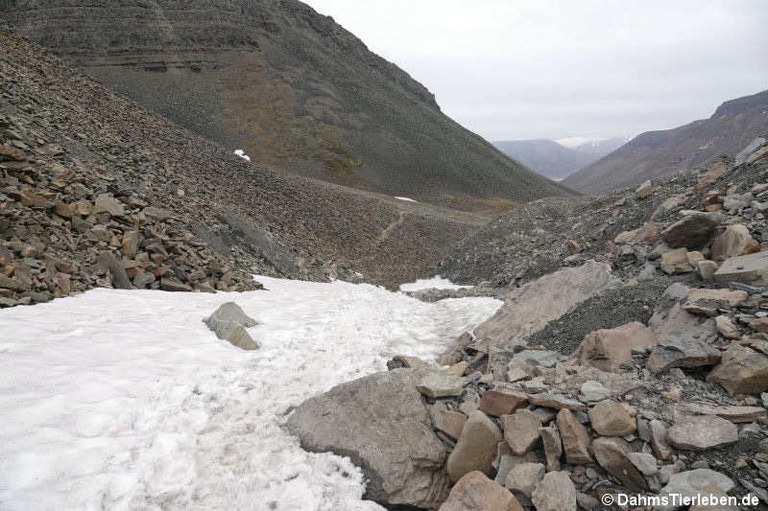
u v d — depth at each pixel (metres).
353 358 11.19
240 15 193.62
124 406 7.13
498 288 25.20
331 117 162.00
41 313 10.56
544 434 5.87
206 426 7.25
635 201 23.97
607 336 8.02
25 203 14.15
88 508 5.05
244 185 45.31
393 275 42.78
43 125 23.62
